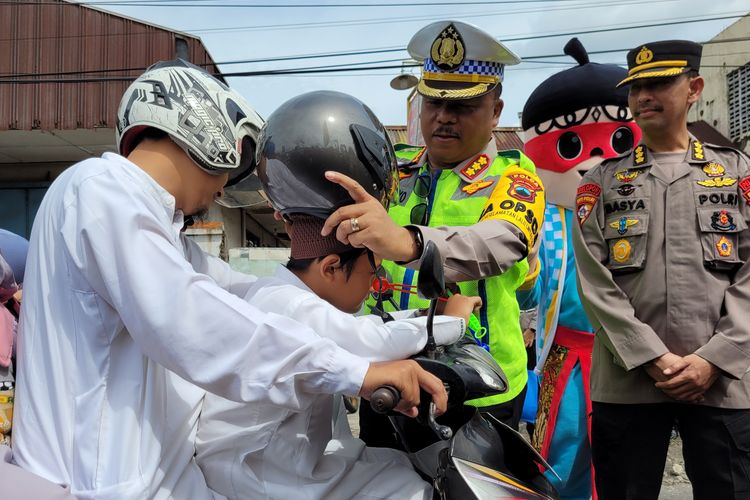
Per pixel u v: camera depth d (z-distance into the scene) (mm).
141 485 1375
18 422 1460
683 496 4047
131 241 1362
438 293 1417
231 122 1594
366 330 1520
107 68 14047
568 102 3652
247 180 1848
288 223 1723
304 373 1374
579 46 3836
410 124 10875
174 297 1352
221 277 1961
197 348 1356
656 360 2582
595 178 2939
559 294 3393
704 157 2775
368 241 1567
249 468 1526
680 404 2666
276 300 1558
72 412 1401
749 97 16234
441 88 2389
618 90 3637
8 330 2541
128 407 1399
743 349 2514
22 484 1338
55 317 1425
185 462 1506
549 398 3354
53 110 13852
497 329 2312
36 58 13992
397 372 1390
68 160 15250
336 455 1630
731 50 16781
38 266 1468
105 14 14023
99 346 1410
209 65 14219
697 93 2854
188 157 1554
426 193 2484
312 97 1660
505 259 2078
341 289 1665
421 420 1492
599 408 2814
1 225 15062
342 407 1770
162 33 14094
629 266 2748
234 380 1364
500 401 2309
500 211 2197
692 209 2695
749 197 2668
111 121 13844
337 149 1589
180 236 1842
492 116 2469
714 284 2633
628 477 2727
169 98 1526
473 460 1560
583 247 2848
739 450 2543
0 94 13812
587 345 3309
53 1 14000
